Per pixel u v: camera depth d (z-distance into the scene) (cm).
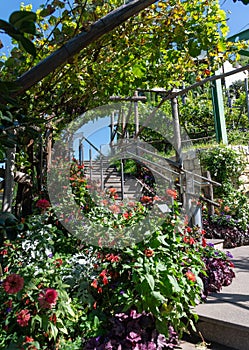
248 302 217
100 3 154
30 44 65
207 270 248
